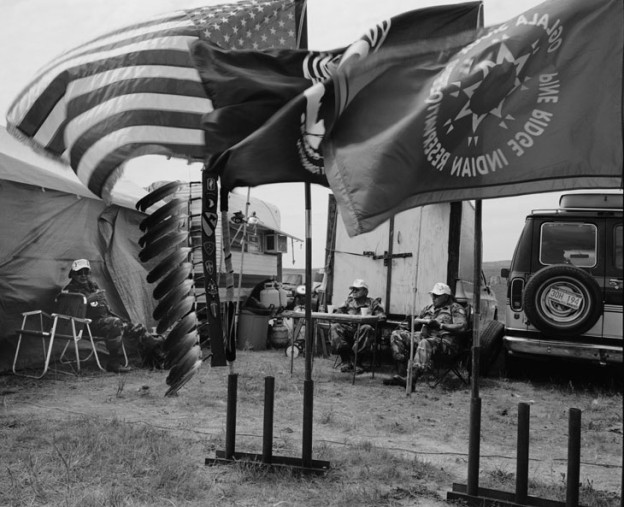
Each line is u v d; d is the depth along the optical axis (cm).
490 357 803
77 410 546
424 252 894
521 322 771
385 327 888
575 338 747
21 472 363
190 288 539
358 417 559
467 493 345
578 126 295
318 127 331
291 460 388
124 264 881
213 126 358
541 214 780
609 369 827
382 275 940
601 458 460
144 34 411
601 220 762
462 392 705
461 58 315
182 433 475
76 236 806
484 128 307
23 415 518
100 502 321
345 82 321
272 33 414
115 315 796
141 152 397
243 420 530
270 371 793
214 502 332
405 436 504
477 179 308
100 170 407
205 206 370
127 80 402
